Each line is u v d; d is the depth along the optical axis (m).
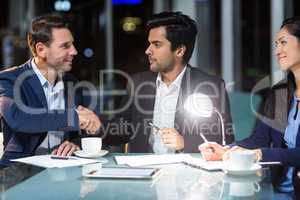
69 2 6.97
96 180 1.85
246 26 6.14
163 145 2.67
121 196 1.63
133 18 6.90
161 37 2.62
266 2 6.00
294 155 2.16
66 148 2.42
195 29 2.70
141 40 6.84
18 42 7.00
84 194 1.66
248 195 1.64
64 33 2.60
